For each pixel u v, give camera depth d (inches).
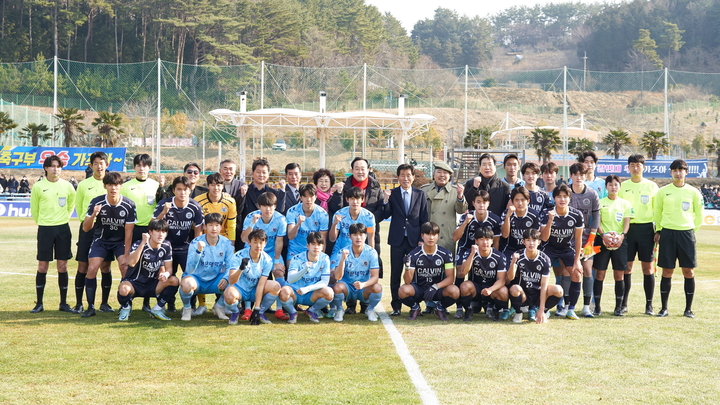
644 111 3095.5
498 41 6407.5
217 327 265.7
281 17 2970.0
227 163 308.8
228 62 2883.9
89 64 2615.7
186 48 2997.0
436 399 172.9
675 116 2967.5
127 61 2923.2
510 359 214.1
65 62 2583.7
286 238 301.4
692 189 295.4
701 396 178.1
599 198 323.3
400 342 238.7
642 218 305.6
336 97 2728.8
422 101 2783.0
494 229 296.4
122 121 2150.6
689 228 292.5
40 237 291.4
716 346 234.8
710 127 2832.2
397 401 171.2
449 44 4881.9
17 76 2234.3
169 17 2861.7
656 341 242.5
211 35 2913.4
